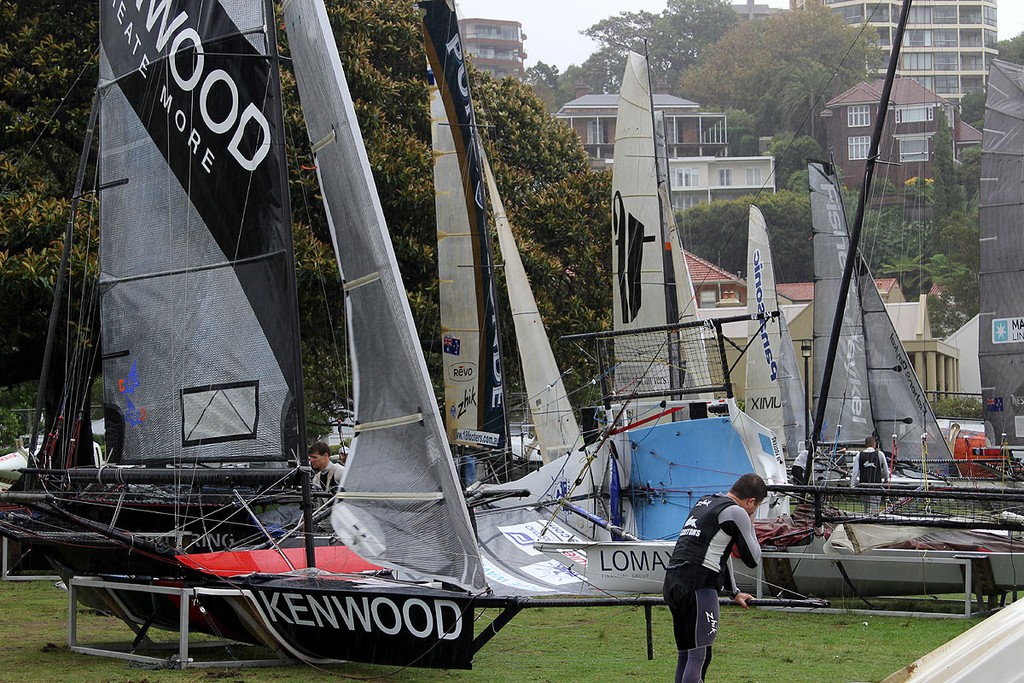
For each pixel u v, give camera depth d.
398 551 11.16
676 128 140.00
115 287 13.80
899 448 37.12
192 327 13.09
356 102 30.86
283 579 11.85
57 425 15.32
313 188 28.75
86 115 27.25
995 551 15.49
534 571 18.30
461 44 21.89
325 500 14.48
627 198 24.73
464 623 10.55
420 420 11.39
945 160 100.38
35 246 25.03
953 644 6.24
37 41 27.42
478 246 21.84
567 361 35.44
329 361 34.34
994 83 28.61
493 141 37.25
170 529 14.27
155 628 14.18
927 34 159.25
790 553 16.36
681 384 23.83
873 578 16.23
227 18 12.95
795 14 146.62
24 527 13.59
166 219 13.40
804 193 110.62
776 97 140.25
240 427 12.70
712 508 9.82
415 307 29.78
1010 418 28.27
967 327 72.75
